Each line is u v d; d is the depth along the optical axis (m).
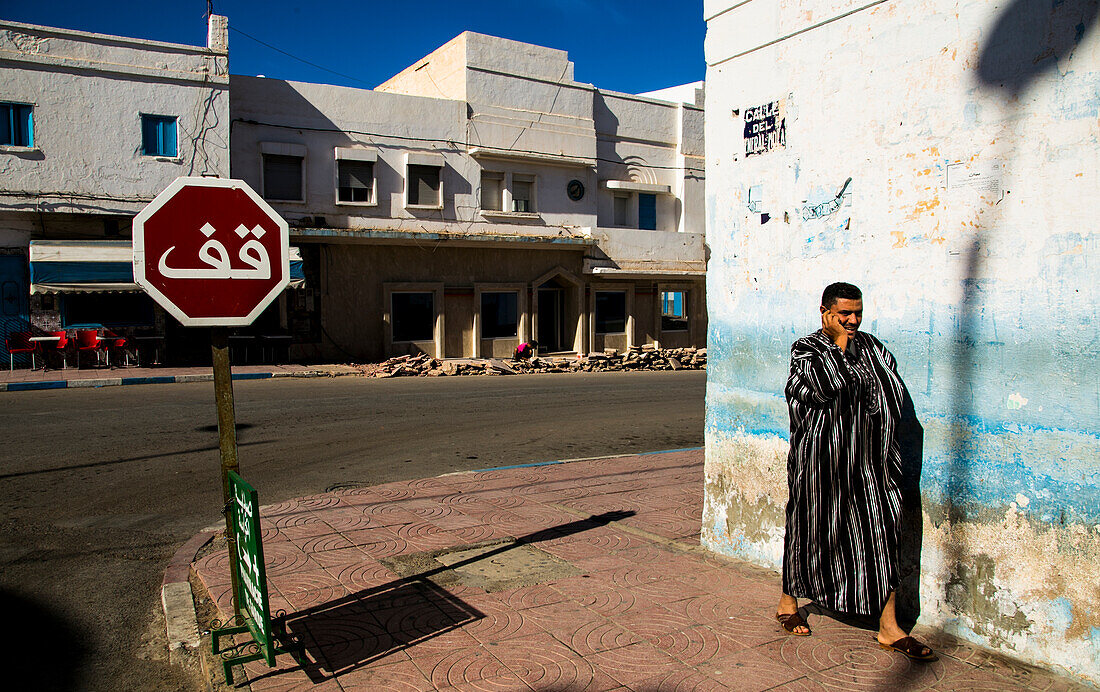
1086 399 3.29
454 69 23.38
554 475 7.99
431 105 22.22
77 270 16.58
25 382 14.70
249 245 3.60
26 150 16.67
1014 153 3.52
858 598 3.62
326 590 4.62
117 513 6.52
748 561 4.99
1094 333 3.26
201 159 18.33
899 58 3.98
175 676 3.80
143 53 17.72
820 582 3.73
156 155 17.97
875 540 3.61
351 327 21.28
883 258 4.07
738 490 5.03
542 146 24.19
